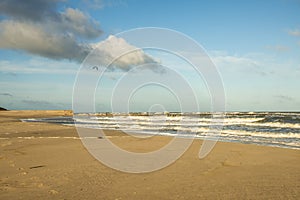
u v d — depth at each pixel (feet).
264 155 38.40
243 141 56.13
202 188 22.35
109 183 23.86
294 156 37.47
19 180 24.61
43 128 85.35
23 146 45.62
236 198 19.69
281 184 23.38
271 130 78.13
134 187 22.68
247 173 27.84
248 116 144.25
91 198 19.74
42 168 29.53
